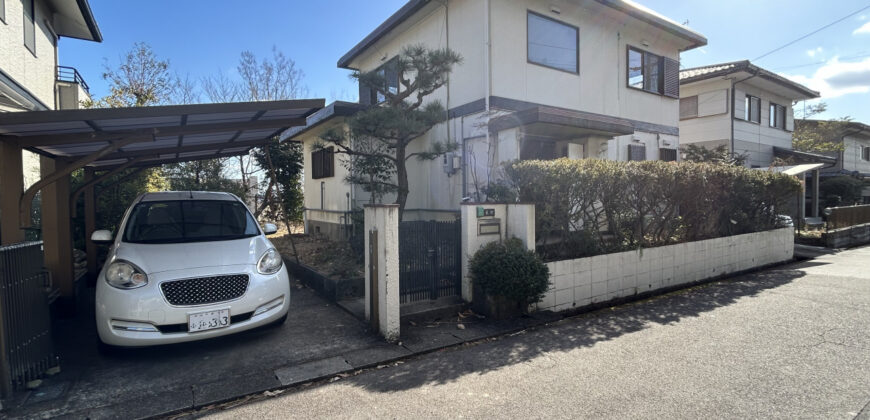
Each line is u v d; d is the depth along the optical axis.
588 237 6.07
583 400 3.15
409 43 10.52
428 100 10.05
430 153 7.74
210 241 4.67
